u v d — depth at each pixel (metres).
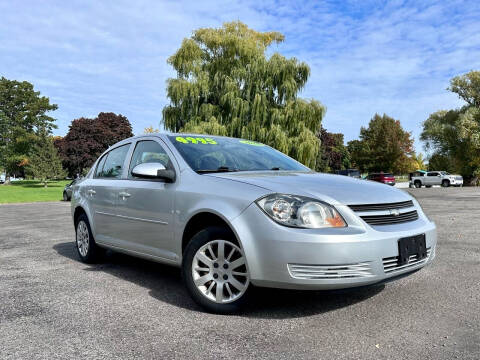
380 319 3.00
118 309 3.38
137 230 4.18
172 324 3.00
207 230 3.28
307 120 24.64
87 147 61.59
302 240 2.81
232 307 3.15
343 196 3.10
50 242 7.50
